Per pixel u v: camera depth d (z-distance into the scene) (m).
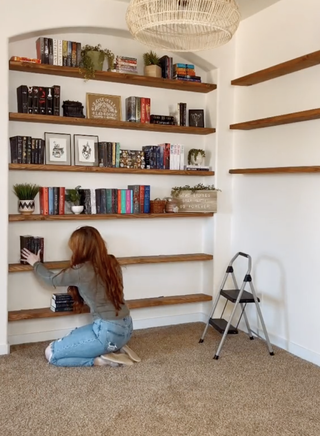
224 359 3.33
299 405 2.65
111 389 2.79
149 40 2.86
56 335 3.71
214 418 2.48
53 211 3.52
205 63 4.03
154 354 3.40
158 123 3.89
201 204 4.00
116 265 3.23
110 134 3.87
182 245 4.24
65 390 2.76
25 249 3.45
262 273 3.80
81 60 3.58
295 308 3.46
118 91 3.87
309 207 3.31
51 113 3.46
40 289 3.66
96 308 3.09
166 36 2.88
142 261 3.82
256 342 3.71
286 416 2.52
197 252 4.29
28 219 3.37
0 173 3.24
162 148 3.92
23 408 2.54
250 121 3.74
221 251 4.15
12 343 3.56
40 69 3.43
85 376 2.97
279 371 3.13
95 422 2.40
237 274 4.12
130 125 3.71
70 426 2.36
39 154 3.44
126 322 3.15
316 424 2.44
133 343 3.63
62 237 3.73
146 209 3.86
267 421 2.46
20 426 2.35
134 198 3.81
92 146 3.69
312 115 3.10
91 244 3.13
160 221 4.12
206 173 4.07
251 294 3.60
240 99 4.04
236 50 4.07
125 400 2.66
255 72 3.70
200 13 2.40
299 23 3.38
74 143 3.63
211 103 4.13
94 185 3.83
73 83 3.69
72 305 3.56
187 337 3.80
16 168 3.34
